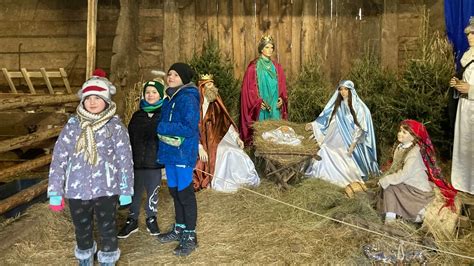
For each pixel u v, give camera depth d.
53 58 7.32
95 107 3.26
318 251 3.93
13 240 3.98
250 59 7.30
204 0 7.25
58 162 3.21
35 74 7.22
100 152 3.24
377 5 7.10
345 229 4.23
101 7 7.27
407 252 3.74
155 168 4.18
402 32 7.07
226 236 4.25
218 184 5.46
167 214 4.80
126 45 6.86
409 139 4.27
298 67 7.29
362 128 5.41
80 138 3.22
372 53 6.96
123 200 3.31
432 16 6.87
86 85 3.25
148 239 4.21
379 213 4.41
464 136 4.97
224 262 3.77
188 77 3.88
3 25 7.26
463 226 4.27
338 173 5.41
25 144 5.08
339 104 5.55
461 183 5.04
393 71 6.95
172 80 3.86
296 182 5.41
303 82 6.95
